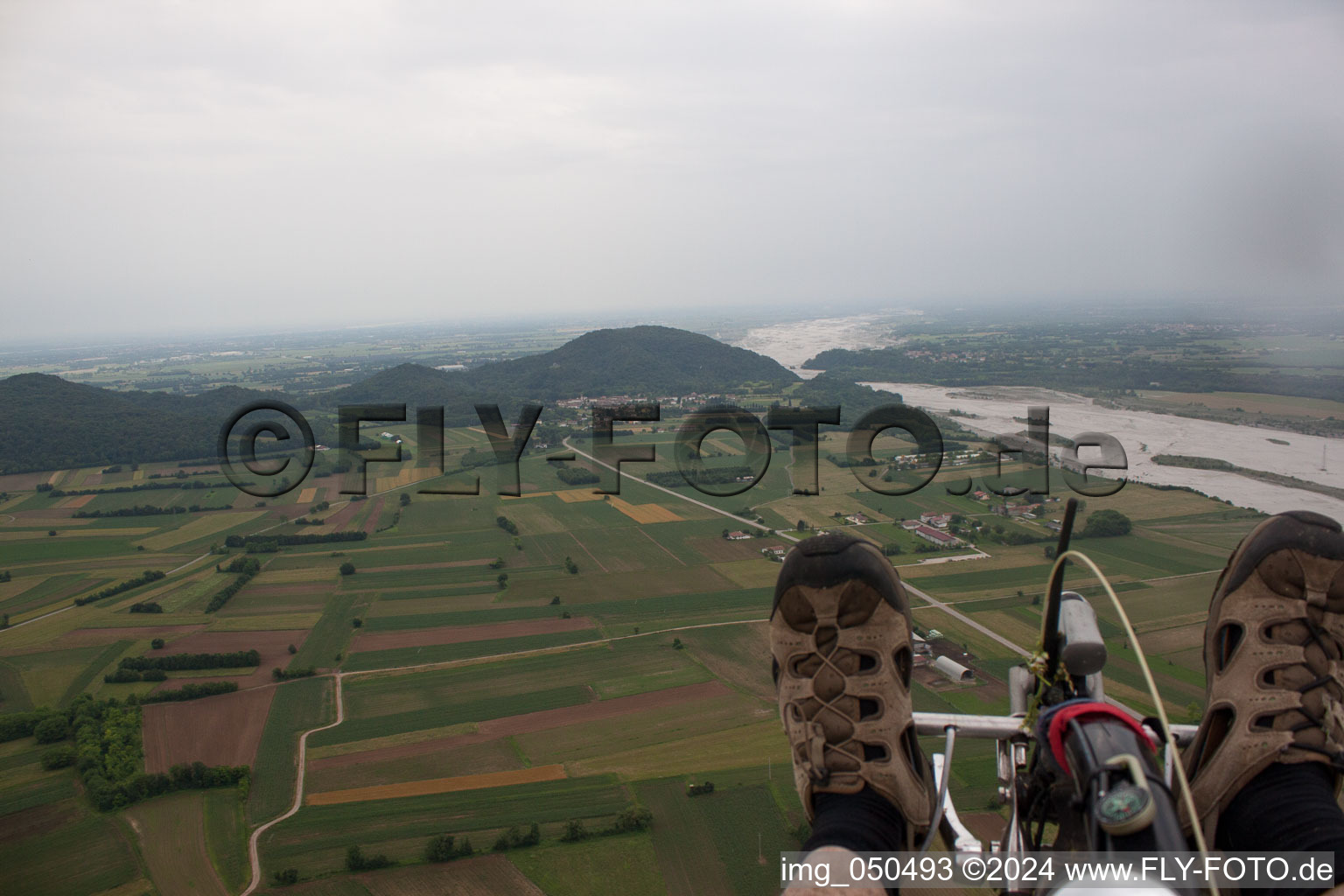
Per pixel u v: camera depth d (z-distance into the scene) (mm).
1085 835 1486
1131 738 1439
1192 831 1781
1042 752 1704
